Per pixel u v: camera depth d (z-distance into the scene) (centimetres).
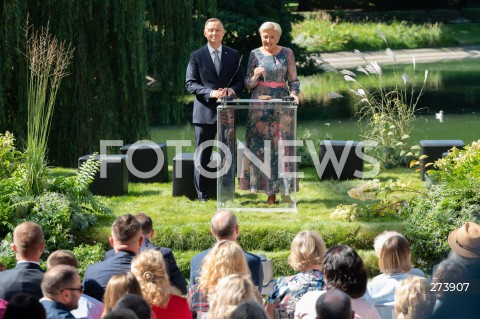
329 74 6181
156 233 1490
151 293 846
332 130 3819
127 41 2392
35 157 1560
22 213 1486
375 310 845
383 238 988
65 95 2380
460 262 897
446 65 6669
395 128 2116
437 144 1886
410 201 1565
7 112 2338
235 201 1616
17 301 696
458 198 1482
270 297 952
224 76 1636
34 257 995
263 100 1559
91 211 1586
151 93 3809
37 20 2333
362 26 7844
